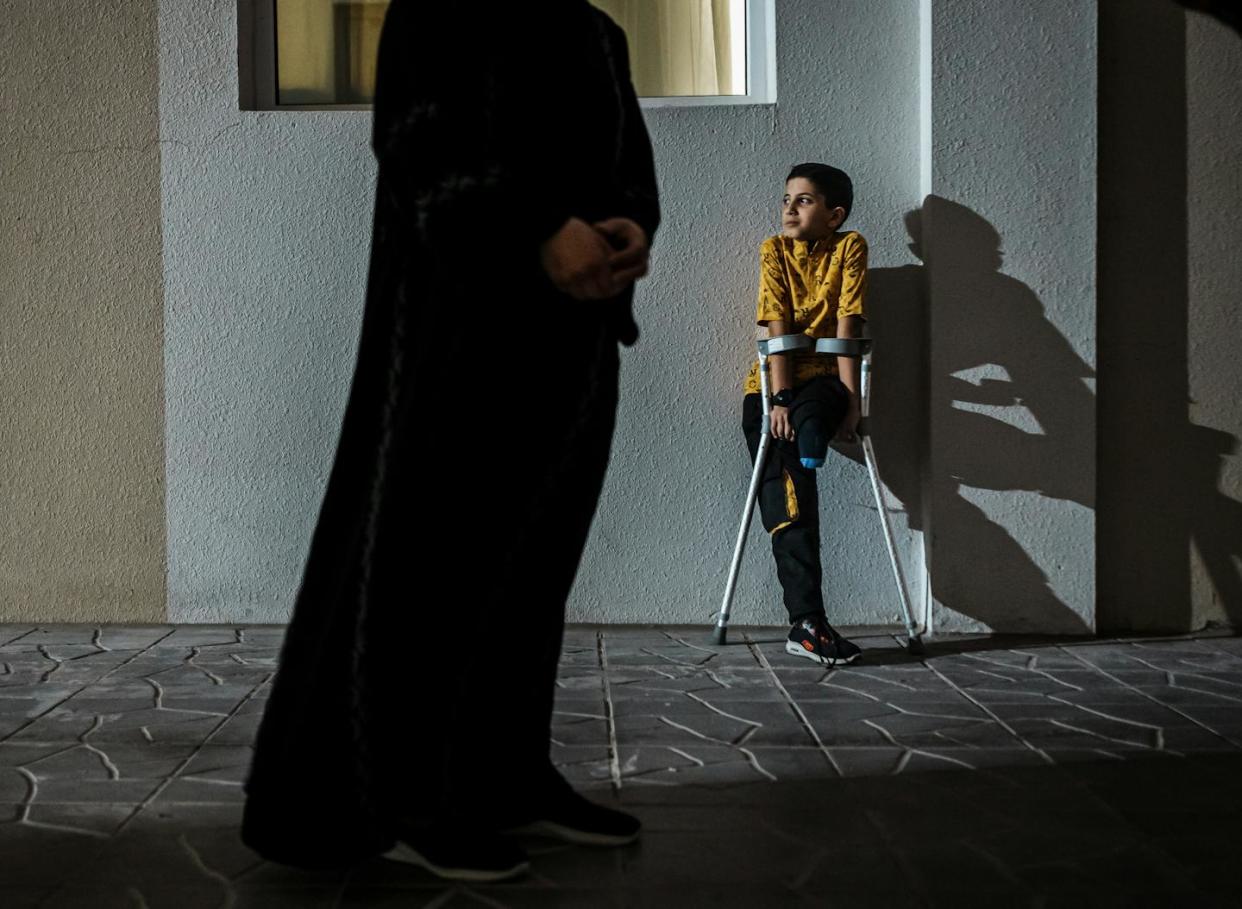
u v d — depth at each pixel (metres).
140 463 4.07
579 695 3.16
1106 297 4.02
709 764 2.56
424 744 1.87
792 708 3.04
